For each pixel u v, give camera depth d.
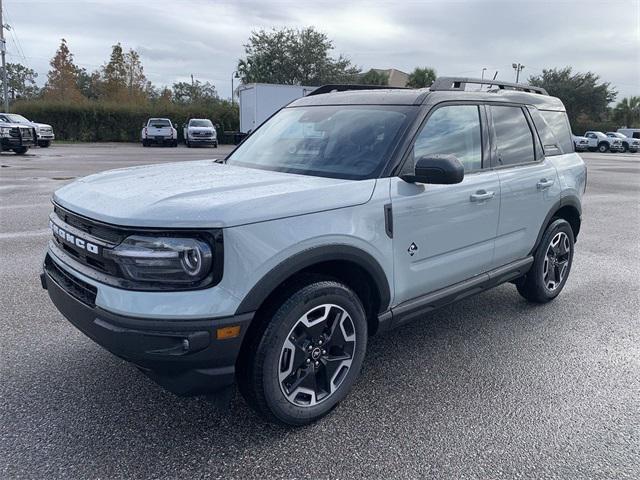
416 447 2.86
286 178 3.21
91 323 2.60
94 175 3.50
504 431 3.02
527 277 4.88
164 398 3.27
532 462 2.76
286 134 4.04
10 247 6.56
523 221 4.36
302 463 2.71
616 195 13.80
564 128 5.20
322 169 3.41
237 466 2.67
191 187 2.91
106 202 2.73
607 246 7.74
